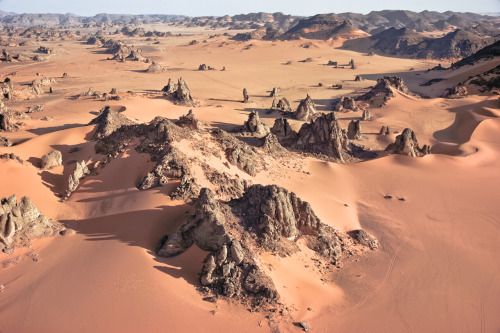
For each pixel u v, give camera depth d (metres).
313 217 44.34
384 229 51.03
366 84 178.38
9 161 52.88
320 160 73.19
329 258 42.81
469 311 35.72
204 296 32.75
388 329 32.91
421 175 66.81
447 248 46.53
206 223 36.81
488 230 50.69
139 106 111.75
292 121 110.38
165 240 38.59
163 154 51.88
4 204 39.59
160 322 29.67
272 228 40.06
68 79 181.25
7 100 128.00
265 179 59.81
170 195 45.97
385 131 98.00
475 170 69.44
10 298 31.97
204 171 51.62
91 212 45.91
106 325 29.16
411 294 37.88
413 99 129.38
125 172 52.06
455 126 104.75
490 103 116.94
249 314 31.45
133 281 33.06
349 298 36.62
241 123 106.12
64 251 38.09
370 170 68.44
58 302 31.30
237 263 34.81
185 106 120.06
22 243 38.94
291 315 32.03
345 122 112.25
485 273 41.66
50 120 103.06
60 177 55.09
